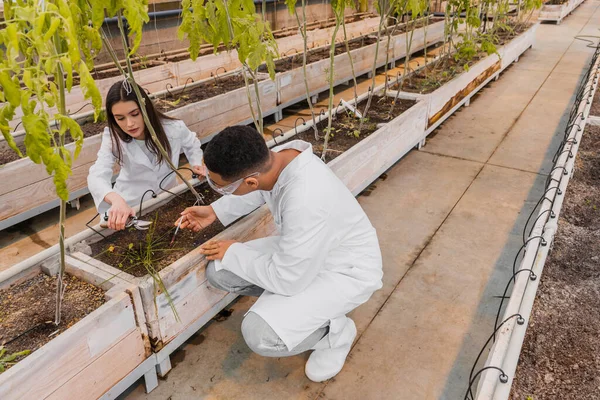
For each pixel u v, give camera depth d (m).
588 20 11.44
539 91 5.79
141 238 2.13
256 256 1.83
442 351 2.07
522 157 3.98
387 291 2.44
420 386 1.91
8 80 0.93
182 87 4.62
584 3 15.08
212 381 1.95
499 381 1.47
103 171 2.19
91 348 1.54
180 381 1.95
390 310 2.31
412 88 4.56
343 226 1.73
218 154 1.51
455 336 2.15
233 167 1.52
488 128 4.64
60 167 1.10
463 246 2.79
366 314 2.29
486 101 5.48
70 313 1.66
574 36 9.38
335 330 1.84
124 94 2.03
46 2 0.99
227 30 1.81
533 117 4.91
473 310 2.30
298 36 6.88
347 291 1.79
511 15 10.29
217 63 5.76
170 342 1.88
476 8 4.72
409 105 4.04
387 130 3.34
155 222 2.27
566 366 1.71
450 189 3.46
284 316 1.71
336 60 5.59
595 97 4.68
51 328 1.60
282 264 1.68
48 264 1.90
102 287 1.77
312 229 1.61
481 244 2.81
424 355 2.05
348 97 5.70
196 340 2.16
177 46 6.26
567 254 2.36
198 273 1.92
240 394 1.89
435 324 2.22
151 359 1.82
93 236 2.10
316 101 5.47
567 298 2.05
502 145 4.23
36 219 3.24
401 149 3.71
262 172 1.61
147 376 1.85
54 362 1.43
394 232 2.94
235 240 2.10
